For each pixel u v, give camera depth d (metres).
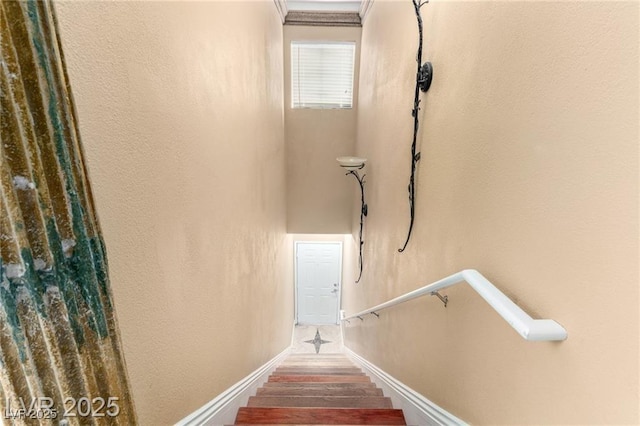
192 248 1.17
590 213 0.58
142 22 0.83
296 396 2.00
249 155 1.98
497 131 0.88
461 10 1.11
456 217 1.15
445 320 1.24
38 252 0.50
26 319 0.50
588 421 0.59
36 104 0.49
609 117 0.54
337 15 3.51
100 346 0.62
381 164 2.49
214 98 1.35
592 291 0.58
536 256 0.73
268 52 2.58
